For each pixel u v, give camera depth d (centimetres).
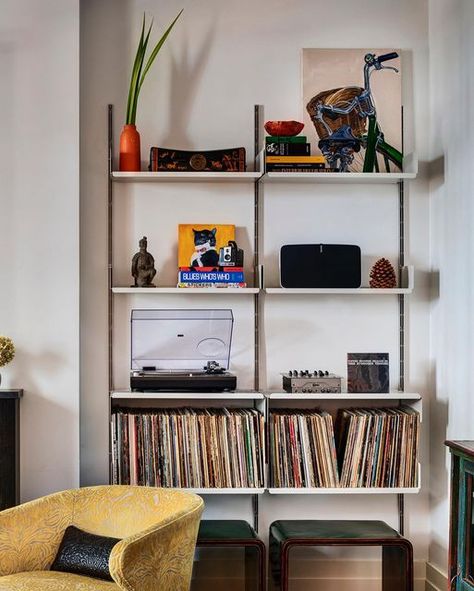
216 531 336
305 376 349
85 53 362
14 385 340
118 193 362
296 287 351
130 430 336
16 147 342
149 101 365
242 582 363
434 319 366
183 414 341
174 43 366
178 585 273
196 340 355
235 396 343
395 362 371
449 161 347
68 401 341
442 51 356
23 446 339
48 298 341
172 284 364
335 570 367
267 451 339
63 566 283
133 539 251
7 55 342
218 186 366
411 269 351
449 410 346
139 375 341
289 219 368
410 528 371
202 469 337
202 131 366
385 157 369
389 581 349
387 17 372
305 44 370
